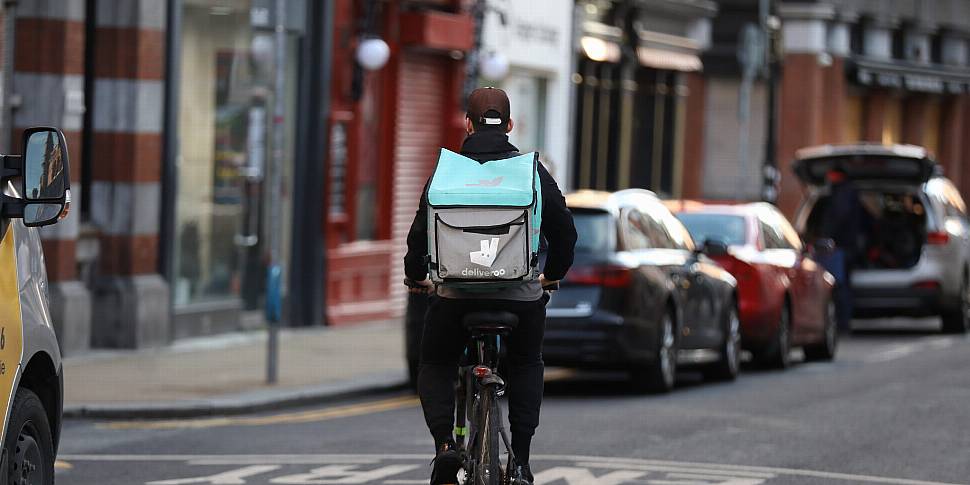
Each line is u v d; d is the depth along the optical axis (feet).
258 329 183.93
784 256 178.70
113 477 93.45
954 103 489.67
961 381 159.33
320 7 191.83
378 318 206.28
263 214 184.03
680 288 148.05
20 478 62.59
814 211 224.53
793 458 104.01
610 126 298.76
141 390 132.26
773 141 310.86
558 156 269.64
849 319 222.69
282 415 125.59
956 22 482.28
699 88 380.58
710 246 157.89
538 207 68.28
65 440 109.70
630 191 148.66
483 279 67.82
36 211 60.54
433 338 71.31
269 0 138.92
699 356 155.63
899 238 226.17
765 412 129.90
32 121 151.84
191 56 170.81
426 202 68.54
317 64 192.13
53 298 152.35
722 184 382.42
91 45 161.27
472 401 71.31
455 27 218.38
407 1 211.82
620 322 136.36
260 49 147.02
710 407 133.18
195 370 147.13
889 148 223.51
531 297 70.08
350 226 199.93
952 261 227.20
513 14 246.06
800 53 390.42
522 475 70.44
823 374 169.27
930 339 224.94
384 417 124.67
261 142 183.11
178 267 170.30
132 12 160.86
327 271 194.49
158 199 164.66
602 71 292.61
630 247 139.95
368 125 206.59
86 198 161.27
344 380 143.02
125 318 160.35
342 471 95.96
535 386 71.51
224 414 125.08
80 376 140.15
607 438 112.06
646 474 95.96
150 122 162.81
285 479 92.73
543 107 265.13
